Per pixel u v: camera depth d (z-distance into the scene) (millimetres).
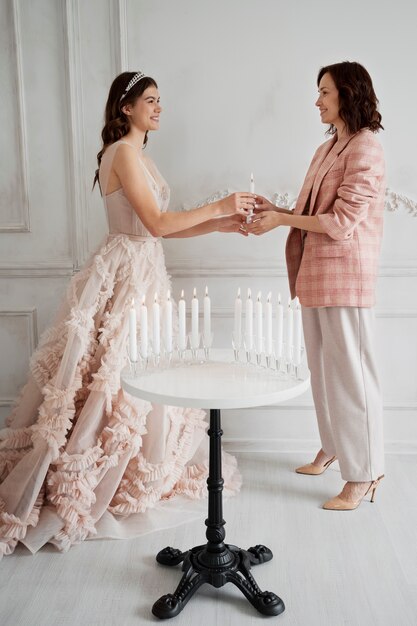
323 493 2736
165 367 2107
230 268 3082
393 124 2947
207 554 2023
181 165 3029
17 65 2979
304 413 3162
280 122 2980
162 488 2566
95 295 2551
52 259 3123
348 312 2537
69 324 2488
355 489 2604
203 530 2432
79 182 3051
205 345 2168
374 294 2564
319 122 2969
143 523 2457
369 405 2570
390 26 2893
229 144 3006
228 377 1979
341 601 1989
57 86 3010
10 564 2211
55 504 2375
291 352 2035
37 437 2398
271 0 2906
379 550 2279
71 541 2324
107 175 2568
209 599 2021
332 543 2328
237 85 2967
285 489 2777
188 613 1947
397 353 3100
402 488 2797
